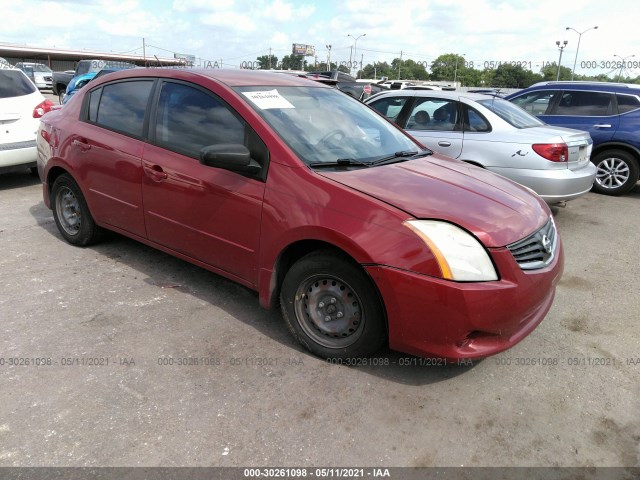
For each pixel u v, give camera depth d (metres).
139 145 3.86
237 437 2.42
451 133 6.14
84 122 4.38
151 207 3.81
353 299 2.89
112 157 4.03
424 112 6.48
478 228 2.66
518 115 6.37
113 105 4.20
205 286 4.00
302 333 3.10
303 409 2.63
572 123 8.19
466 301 2.55
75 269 4.24
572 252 5.26
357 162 3.28
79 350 3.07
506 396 2.79
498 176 3.71
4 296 3.71
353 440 2.43
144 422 2.49
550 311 3.86
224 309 3.64
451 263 2.57
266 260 3.14
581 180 5.83
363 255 2.70
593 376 3.00
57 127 4.61
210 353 3.09
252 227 3.17
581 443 2.46
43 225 5.38
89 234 4.61
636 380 2.97
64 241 4.90
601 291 4.25
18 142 6.79
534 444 2.45
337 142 3.47
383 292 2.69
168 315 3.53
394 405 2.69
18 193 6.79
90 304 3.64
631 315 3.81
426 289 2.58
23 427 2.42
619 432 2.54
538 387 2.88
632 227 6.23
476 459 2.35
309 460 2.30
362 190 2.88
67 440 2.35
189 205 3.52
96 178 4.22
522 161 5.66
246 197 3.17
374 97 7.08
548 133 5.76
